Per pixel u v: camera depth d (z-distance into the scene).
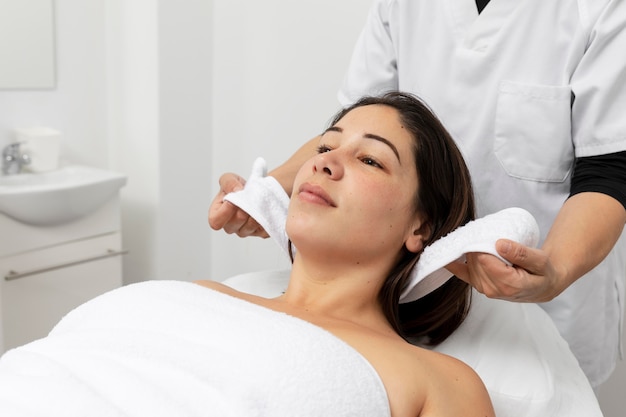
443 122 1.51
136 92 2.88
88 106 2.94
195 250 3.07
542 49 1.38
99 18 2.91
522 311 1.37
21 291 2.39
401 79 1.57
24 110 2.71
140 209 2.97
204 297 1.09
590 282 1.48
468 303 1.33
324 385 0.92
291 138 2.73
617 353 1.62
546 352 1.28
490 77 1.44
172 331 1.01
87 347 0.99
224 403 0.88
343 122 1.25
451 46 1.48
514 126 1.41
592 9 1.31
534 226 1.11
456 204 1.23
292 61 2.67
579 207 1.20
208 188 3.06
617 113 1.29
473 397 1.02
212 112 3.00
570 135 1.38
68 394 0.89
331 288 1.22
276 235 1.36
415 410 0.98
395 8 1.55
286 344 0.95
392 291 1.22
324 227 1.16
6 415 0.88
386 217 1.17
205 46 2.92
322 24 2.55
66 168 2.70
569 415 1.16
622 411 2.05
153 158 2.86
